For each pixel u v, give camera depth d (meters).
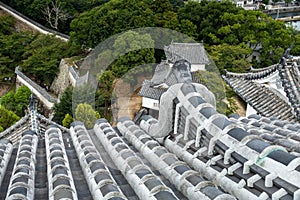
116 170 5.74
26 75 37.00
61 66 34.66
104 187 4.76
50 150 6.47
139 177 5.05
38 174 5.79
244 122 7.26
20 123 11.34
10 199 4.40
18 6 49.03
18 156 6.09
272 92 14.77
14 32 46.19
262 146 4.18
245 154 4.30
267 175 3.83
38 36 42.06
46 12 45.06
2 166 5.92
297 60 12.51
